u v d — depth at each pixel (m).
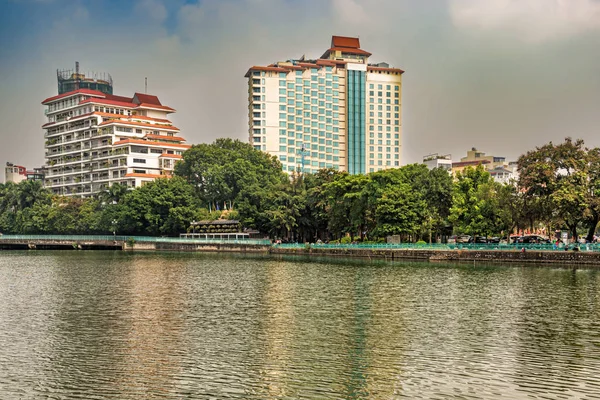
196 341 43.41
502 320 50.19
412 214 111.25
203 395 32.19
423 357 38.81
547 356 38.88
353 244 122.94
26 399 31.77
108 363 37.91
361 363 37.53
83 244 171.00
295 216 147.62
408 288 69.88
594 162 94.56
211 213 181.75
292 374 35.47
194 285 75.38
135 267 104.25
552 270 85.88
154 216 168.38
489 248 100.50
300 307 57.47
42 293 68.50
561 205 88.62
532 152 96.81
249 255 138.88
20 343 43.06
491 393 32.22
